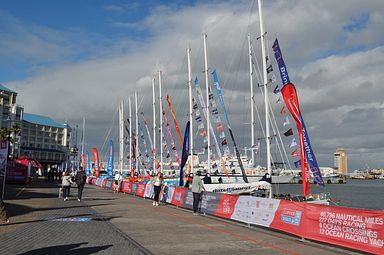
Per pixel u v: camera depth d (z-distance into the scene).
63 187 24.34
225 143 29.20
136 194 31.53
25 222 13.56
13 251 8.64
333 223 9.97
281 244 10.34
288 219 11.72
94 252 8.68
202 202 18.09
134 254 8.55
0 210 13.41
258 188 22.59
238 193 22.42
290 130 18.67
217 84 29.33
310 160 15.30
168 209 19.95
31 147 143.38
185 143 26.66
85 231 11.77
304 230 10.93
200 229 12.89
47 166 148.12
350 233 9.42
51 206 19.89
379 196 63.25
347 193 73.50
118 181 37.56
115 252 8.72
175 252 8.98
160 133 45.38
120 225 13.40
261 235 11.86
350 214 9.48
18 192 30.03
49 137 159.25
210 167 33.50
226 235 11.73
